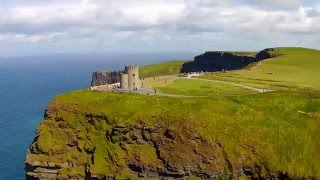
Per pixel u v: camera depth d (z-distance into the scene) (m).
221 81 153.00
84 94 119.62
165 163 105.69
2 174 135.25
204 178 104.44
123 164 106.75
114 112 112.56
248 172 105.38
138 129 108.44
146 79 162.50
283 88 140.50
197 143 106.12
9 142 170.25
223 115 112.00
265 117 113.44
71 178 108.81
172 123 107.88
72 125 113.44
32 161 111.75
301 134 110.19
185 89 135.62
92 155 109.44
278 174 103.88
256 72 178.00
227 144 106.56
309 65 198.12
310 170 103.94
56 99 118.12
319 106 120.12
